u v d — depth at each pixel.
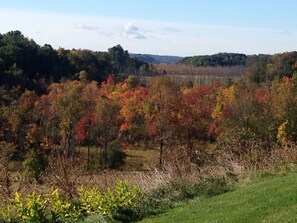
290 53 93.88
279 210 8.58
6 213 9.28
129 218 9.94
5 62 78.12
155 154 52.16
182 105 56.47
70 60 96.56
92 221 9.45
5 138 52.84
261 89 68.06
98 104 61.50
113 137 59.59
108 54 121.12
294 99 45.06
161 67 144.00
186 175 12.67
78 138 55.03
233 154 15.44
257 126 41.22
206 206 10.27
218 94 70.19
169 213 10.16
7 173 10.27
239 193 11.14
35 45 93.62
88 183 11.41
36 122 56.59
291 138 37.25
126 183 10.98
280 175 13.25
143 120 61.88
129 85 81.19
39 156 25.94
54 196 9.80
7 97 61.50
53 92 67.94
